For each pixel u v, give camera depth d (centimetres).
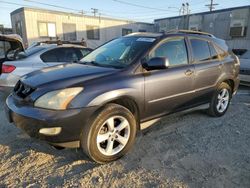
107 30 2266
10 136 358
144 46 337
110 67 319
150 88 318
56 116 249
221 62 436
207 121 428
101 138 280
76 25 2036
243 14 1978
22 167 278
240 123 425
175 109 366
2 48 635
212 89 421
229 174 269
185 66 369
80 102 259
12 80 498
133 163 289
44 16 1836
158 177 262
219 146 334
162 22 2669
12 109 281
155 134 368
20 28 1842
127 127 301
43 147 325
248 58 777
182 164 287
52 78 284
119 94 285
